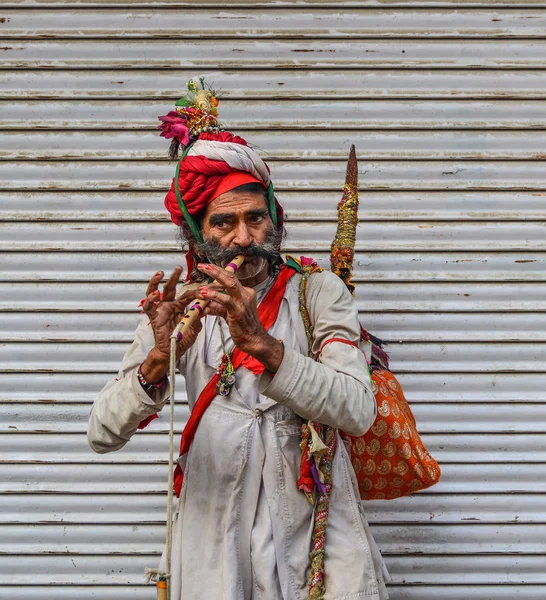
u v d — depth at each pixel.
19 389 3.11
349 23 3.13
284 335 2.21
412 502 3.09
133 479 3.11
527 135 3.13
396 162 3.13
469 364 3.10
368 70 3.13
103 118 3.13
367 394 2.11
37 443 3.10
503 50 3.13
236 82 3.12
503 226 3.12
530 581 3.08
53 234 3.12
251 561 2.10
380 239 3.12
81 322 3.12
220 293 1.86
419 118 3.12
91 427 2.18
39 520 3.09
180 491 2.24
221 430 2.13
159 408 2.12
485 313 3.11
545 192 3.12
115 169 3.13
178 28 3.13
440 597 3.08
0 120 3.12
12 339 3.11
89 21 3.13
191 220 2.21
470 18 3.13
